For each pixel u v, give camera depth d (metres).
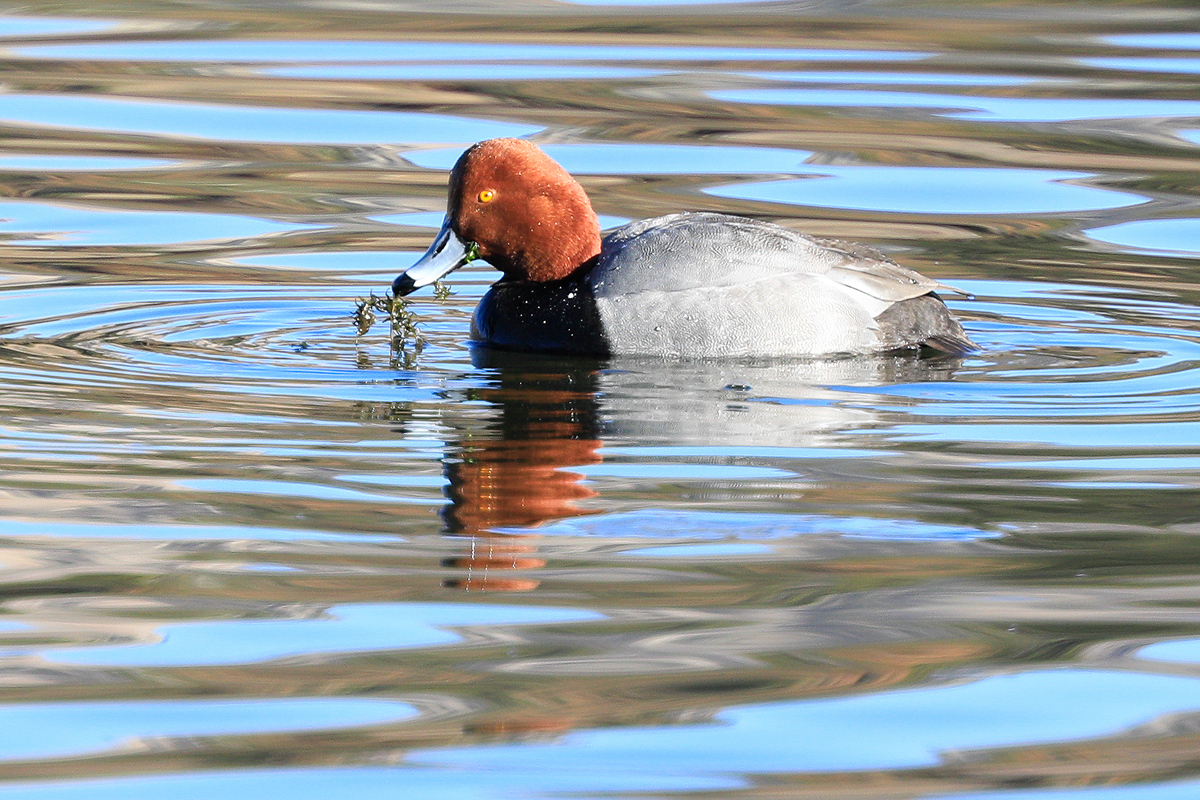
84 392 10.98
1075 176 18.11
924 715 6.41
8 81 21.16
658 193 17.34
